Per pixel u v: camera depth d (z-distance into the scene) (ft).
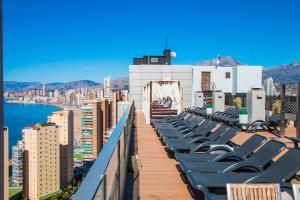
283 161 14.70
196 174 14.85
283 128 33.27
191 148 22.52
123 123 16.25
